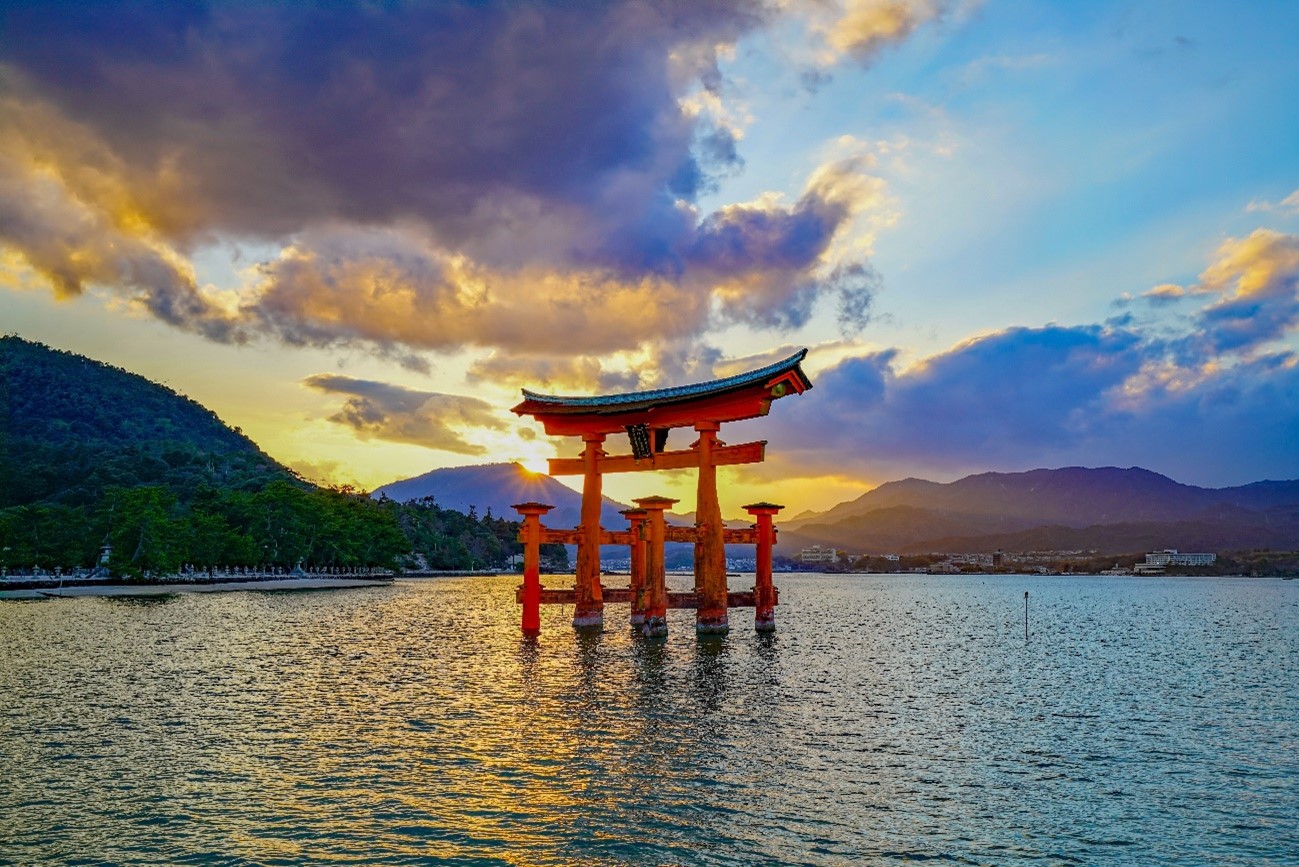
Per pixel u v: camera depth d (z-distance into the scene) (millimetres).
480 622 74438
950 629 77562
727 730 27797
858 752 25297
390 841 17500
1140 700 35781
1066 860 17000
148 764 23156
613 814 19250
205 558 141750
